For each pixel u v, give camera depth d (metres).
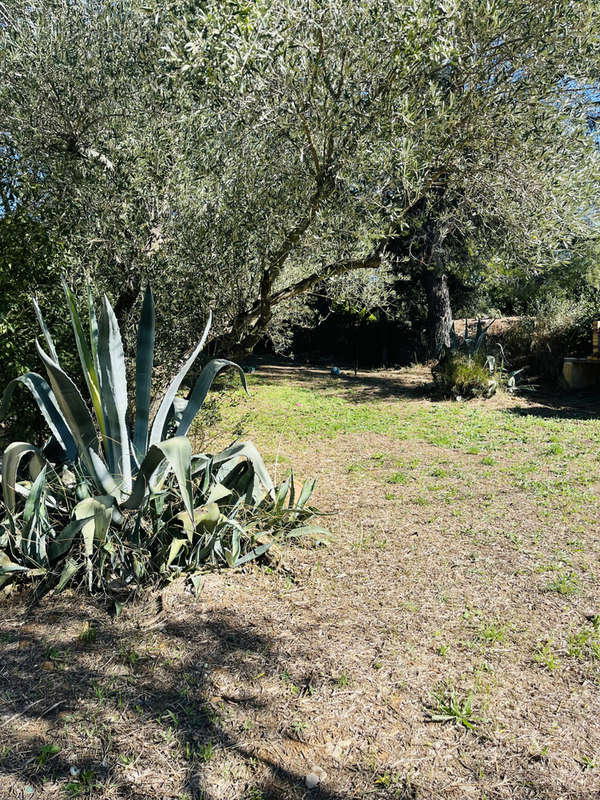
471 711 2.89
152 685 3.08
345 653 3.37
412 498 6.15
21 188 5.60
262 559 4.55
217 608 3.83
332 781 2.51
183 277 5.45
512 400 12.66
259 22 3.95
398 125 4.53
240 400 12.48
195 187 5.24
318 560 4.59
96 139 5.46
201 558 4.36
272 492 4.80
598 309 14.42
